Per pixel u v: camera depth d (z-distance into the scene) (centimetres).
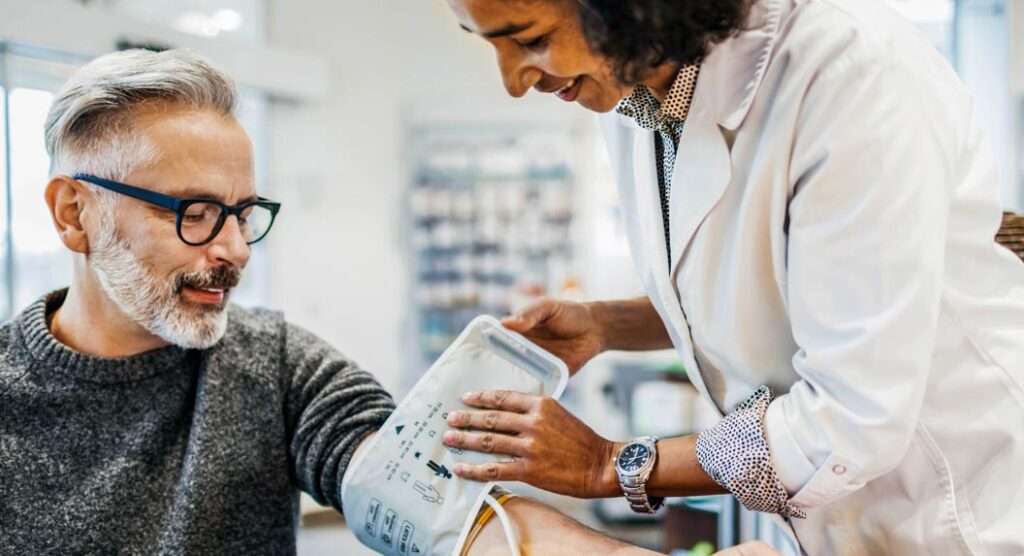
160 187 98
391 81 432
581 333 124
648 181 103
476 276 446
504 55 80
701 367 106
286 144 402
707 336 98
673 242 97
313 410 114
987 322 88
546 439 94
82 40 264
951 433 89
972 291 88
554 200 434
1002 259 91
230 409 109
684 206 93
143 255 100
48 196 103
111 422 105
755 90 85
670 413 318
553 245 438
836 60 80
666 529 229
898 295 76
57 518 101
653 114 96
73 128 99
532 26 75
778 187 84
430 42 435
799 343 86
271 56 366
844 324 80
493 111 428
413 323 443
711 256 93
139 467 105
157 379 108
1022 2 301
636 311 129
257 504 109
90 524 101
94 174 99
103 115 97
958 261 87
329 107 416
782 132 83
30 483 101
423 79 437
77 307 108
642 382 362
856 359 78
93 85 97
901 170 76
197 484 104
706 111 89
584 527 98
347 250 425
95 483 103
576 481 95
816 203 80
